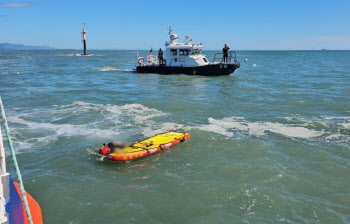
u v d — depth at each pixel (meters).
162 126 15.47
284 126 15.51
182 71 38.47
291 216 7.72
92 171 10.34
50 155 11.56
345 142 13.06
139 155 11.32
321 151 12.01
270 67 63.47
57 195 8.68
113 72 46.66
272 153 11.81
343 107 20.08
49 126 15.23
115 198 8.57
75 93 25.28
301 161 11.12
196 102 21.88
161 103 21.17
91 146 12.53
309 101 22.20
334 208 8.11
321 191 9.00
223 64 35.88
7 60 84.94
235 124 15.91
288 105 20.86
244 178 9.70
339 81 35.06
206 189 8.99
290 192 8.91
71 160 11.15
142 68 42.38
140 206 8.16
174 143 12.62
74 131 14.47
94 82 33.62
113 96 24.36
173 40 39.72
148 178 9.82
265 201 8.38
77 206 8.15
